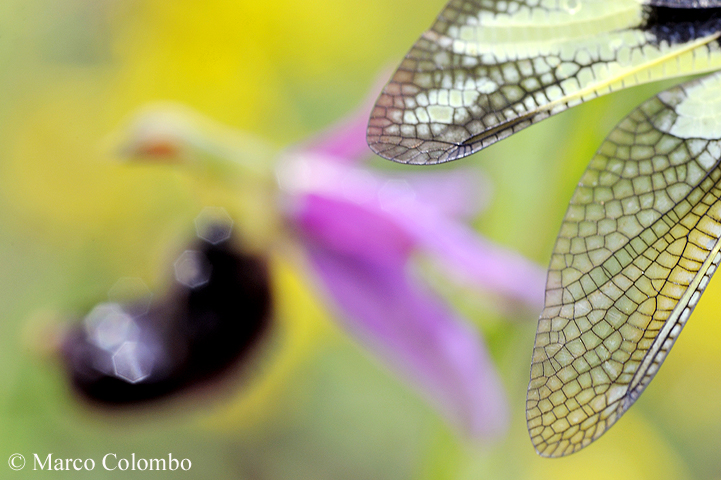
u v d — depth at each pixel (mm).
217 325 123
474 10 100
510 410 122
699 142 103
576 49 101
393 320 121
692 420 164
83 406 122
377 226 121
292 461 164
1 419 159
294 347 158
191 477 163
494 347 121
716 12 103
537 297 118
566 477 157
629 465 161
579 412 101
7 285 165
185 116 121
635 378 101
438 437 123
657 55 102
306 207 122
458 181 124
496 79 100
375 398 166
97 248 169
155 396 122
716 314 160
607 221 103
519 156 119
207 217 124
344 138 123
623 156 103
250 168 122
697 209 103
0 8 165
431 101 99
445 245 119
